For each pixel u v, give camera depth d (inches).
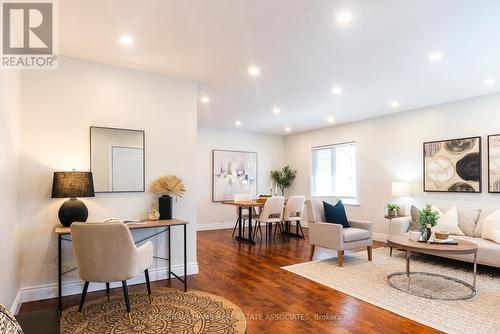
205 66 134.1
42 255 116.8
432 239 134.5
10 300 96.7
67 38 107.0
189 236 150.3
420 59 125.4
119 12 89.9
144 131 139.9
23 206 114.0
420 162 208.7
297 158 320.2
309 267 159.9
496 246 142.7
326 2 85.3
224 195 301.1
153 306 109.8
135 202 136.9
